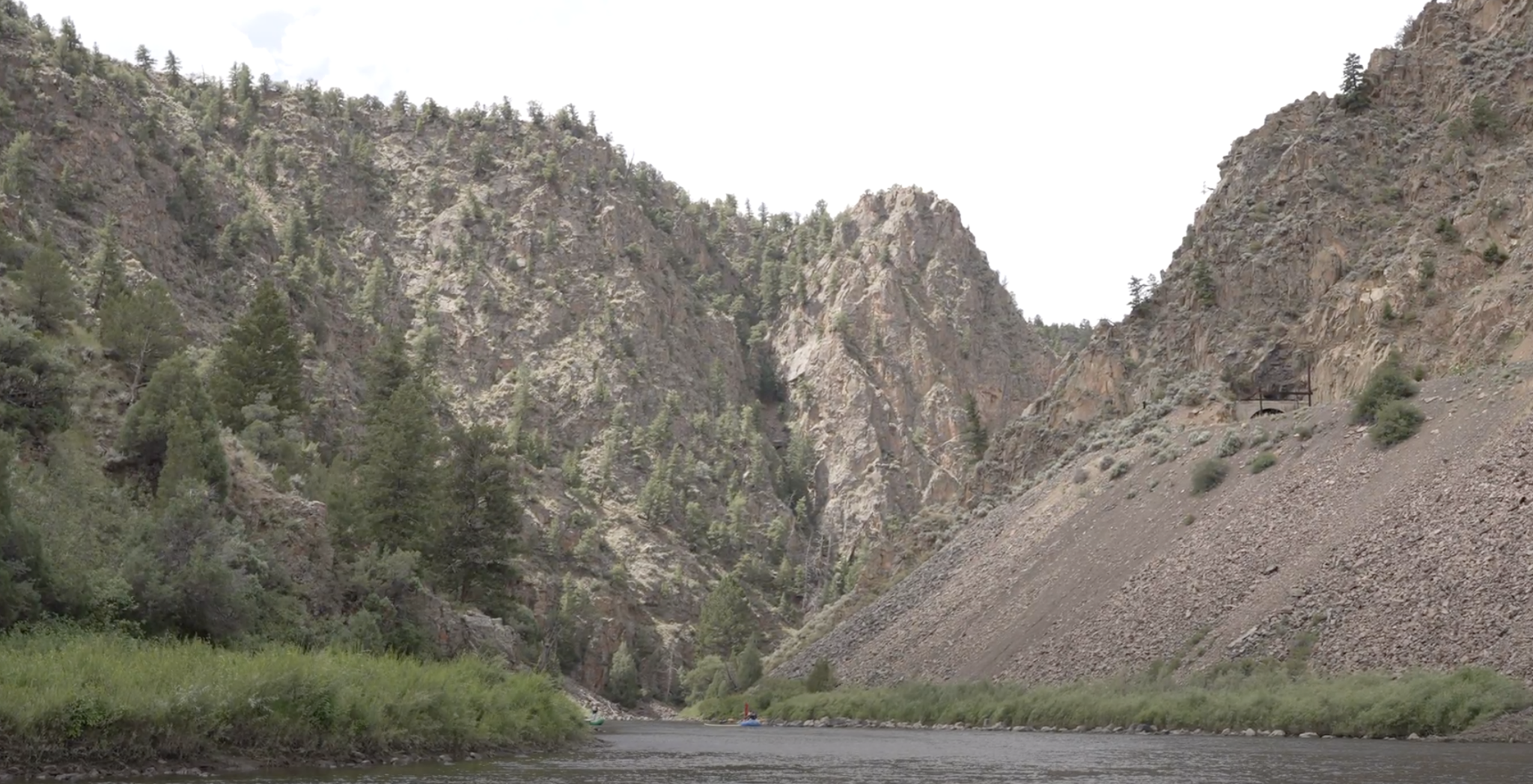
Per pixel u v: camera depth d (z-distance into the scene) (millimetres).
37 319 78750
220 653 44500
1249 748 55750
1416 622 65812
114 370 79562
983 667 97562
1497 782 37531
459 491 103375
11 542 48844
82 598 50500
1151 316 144500
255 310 112188
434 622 76688
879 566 159250
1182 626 81688
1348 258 122688
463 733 51375
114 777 35875
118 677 38156
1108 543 102125
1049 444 143000
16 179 182375
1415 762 44938
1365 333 108625
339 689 44188
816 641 147750
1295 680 68000
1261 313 124750
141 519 57375
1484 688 57250
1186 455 108000
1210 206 148125
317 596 67438
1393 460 83250
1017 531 120625
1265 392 116188
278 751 41312
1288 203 133625
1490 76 128500
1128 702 74875
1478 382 86500
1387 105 137500
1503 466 72875
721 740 78625
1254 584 80375
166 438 66938
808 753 61562
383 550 87875
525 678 63531
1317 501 84938
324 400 188125
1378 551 74062
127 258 184500
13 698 35219
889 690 104062
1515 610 61562
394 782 37594
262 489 69500
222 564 55156
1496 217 108688
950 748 64188
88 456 64438
